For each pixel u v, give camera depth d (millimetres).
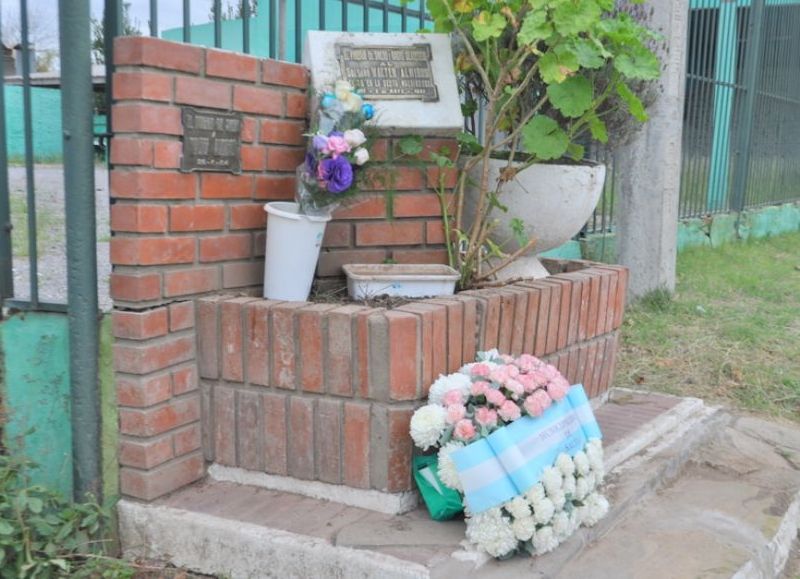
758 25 9633
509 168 3377
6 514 2643
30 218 2809
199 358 2854
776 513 3055
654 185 6152
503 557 2412
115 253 2633
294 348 2674
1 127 2904
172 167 2650
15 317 2891
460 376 2553
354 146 2889
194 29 4102
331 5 5031
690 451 3533
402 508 2623
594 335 3547
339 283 3242
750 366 4809
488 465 2363
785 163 11570
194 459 2869
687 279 7215
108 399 2762
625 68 3197
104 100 2895
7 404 2939
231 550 2559
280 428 2752
